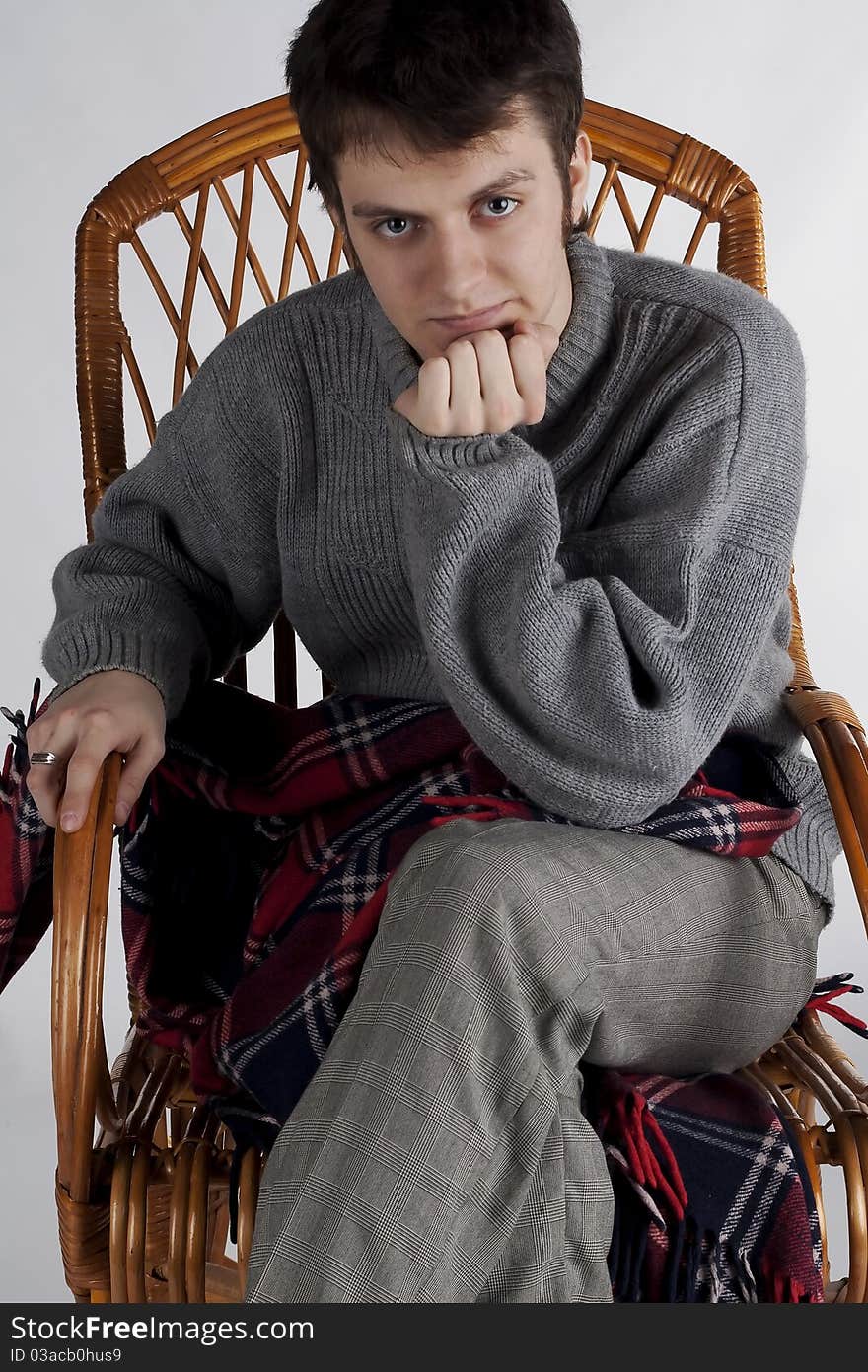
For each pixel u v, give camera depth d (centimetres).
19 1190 191
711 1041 107
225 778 124
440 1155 85
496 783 114
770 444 116
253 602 140
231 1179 105
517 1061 88
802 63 205
